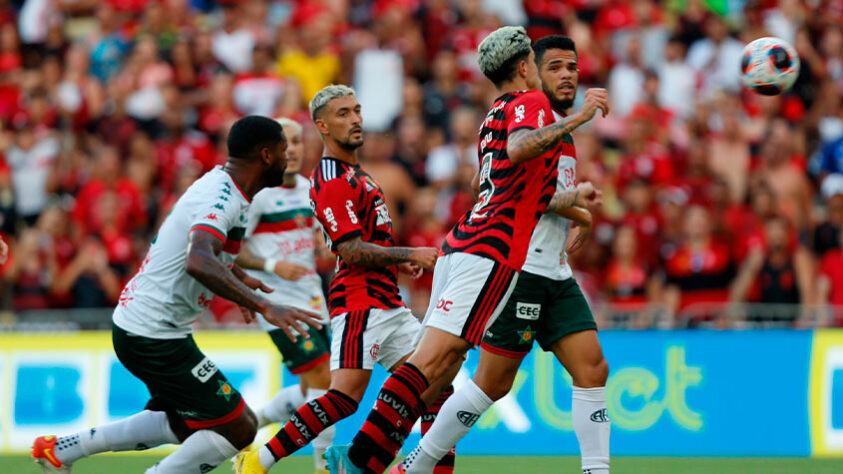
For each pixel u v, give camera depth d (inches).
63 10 2159.2
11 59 2049.7
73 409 1331.2
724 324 1363.2
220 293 708.0
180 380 762.2
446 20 1985.7
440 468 836.0
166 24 1975.9
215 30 2066.9
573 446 1266.0
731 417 1282.0
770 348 1296.8
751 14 2014.0
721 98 1801.2
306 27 1905.8
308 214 1045.2
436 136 1748.3
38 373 1344.7
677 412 1283.2
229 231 756.0
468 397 785.6
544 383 1279.5
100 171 1676.9
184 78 1894.7
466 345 729.6
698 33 1956.2
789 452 1278.3
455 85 1852.9
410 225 1584.6
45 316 1403.8
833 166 1818.4
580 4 2036.2
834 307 1360.7
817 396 1290.6
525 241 729.6
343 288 836.0
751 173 1734.7
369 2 2076.8
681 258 1530.5
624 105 1872.5
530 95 724.7
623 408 1284.4
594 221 1574.8
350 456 726.5
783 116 1865.2
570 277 810.2
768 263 1509.6
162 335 756.6
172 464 774.5
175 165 1772.9
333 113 827.4
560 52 805.9
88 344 1342.3
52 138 1831.9
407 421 757.3
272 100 1851.6
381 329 831.7
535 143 693.3
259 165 757.9
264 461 791.7
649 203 1572.3
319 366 1008.2
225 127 1827.0
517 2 2048.5
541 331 810.8
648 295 1513.3
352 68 1900.8
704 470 1128.2
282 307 710.5
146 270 761.0
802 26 1993.1
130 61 1943.9
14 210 1785.2
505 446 1274.6
